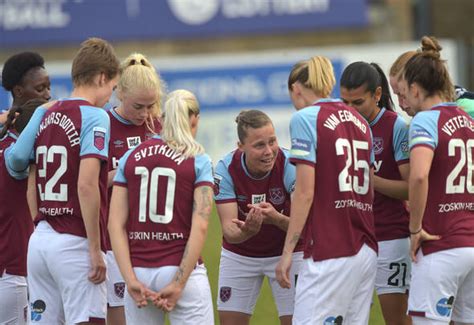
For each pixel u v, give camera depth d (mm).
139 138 22047
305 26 73312
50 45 71375
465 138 18297
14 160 19234
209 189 17734
